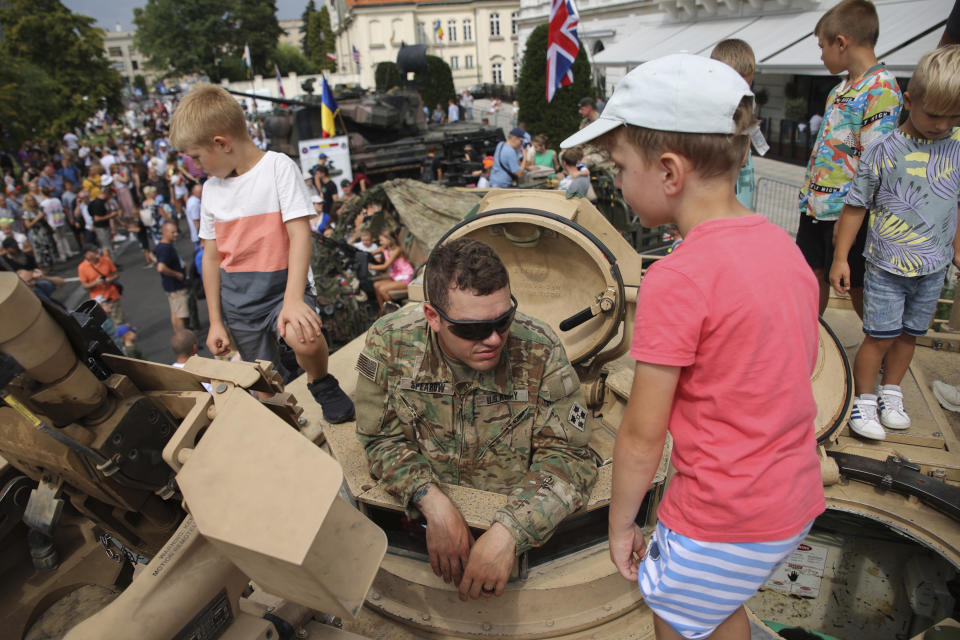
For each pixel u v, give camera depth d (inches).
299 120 564.7
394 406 86.0
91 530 76.4
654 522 94.0
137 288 470.0
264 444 53.6
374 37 2176.4
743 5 663.1
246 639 60.1
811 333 54.0
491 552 73.7
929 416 125.3
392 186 254.1
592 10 961.5
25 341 50.9
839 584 125.5
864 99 125.2
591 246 97.3
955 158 103.0
